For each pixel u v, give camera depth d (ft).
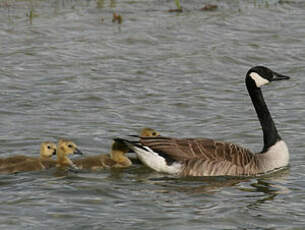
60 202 42.98
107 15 98.32
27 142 56.18
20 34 88.74
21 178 47.44
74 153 50.88
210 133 59.67
